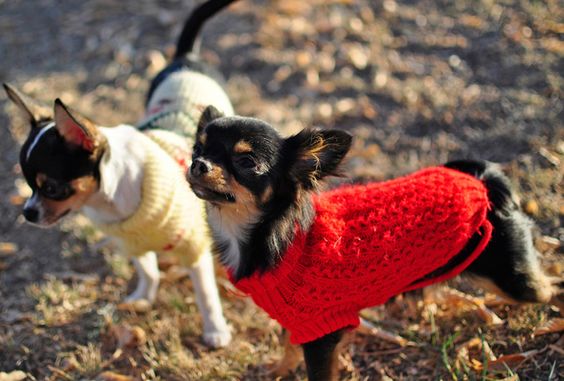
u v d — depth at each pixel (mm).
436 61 1229
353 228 712
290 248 703
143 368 835
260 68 1261
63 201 807
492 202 751
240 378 819
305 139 699
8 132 1193
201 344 864
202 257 846
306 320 716
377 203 723
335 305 719
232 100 1193
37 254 1004
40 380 832
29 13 1511
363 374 807
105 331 879
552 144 1038
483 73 1188
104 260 984
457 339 821
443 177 742
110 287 948
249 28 1346
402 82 1199
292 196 708
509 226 746
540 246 889
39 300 929
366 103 1167
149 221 807
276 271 706
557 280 817
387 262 710
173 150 846
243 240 720
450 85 1178
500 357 779
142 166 811
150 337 872
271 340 862
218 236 743
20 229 1042
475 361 786
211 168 687
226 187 694
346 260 704
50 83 1296
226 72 1261
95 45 1381
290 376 817
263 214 707
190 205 822
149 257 899
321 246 701
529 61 1189
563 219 934
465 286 882
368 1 1386
